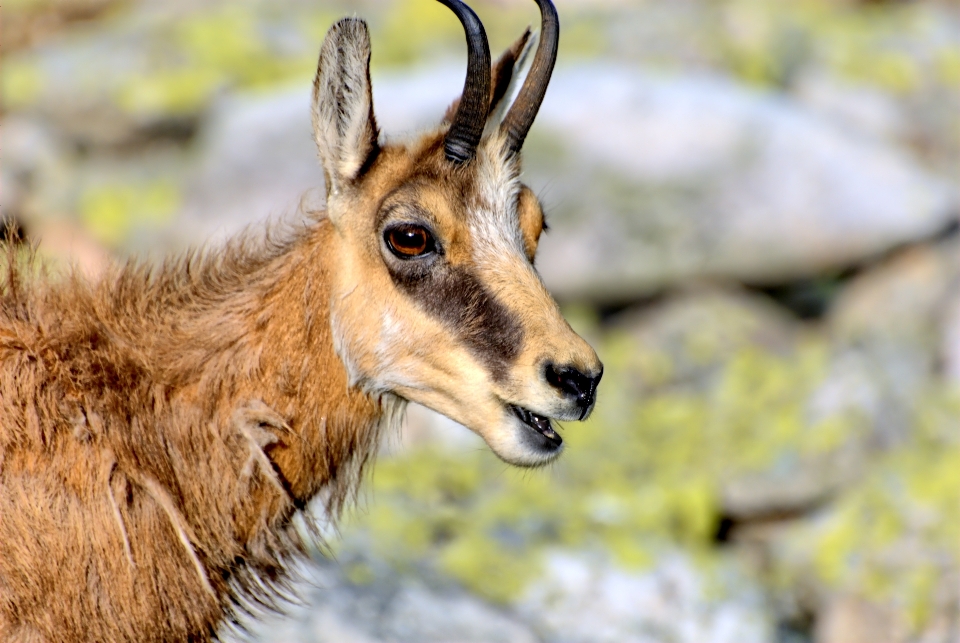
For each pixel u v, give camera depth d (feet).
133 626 25.94
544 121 61.62
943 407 51.42
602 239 60.54
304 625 34.50
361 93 26.86
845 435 48.03
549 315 27.02
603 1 82.58
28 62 71.77
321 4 80.94
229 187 62.69
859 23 81.87
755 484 46.93
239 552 27.68
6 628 25.48
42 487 25.32
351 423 28.35
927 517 44.14
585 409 26.84
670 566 41.98
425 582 38.42
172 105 68.44
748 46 74.54
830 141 62.95
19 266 28.37
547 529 43.52
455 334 26.99
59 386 25.79
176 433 26.86
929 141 72.02
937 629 40.45
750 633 39.60
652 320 61.00
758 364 56.08
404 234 26.81
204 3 80.84
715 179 60.90
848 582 42.57
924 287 60.54
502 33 76.74
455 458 48.91
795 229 61.00
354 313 27.48
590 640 38.04
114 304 27.43
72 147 68.74
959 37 81.20
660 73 66.69
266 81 71.72
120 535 25.59
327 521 29.63
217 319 27.48
